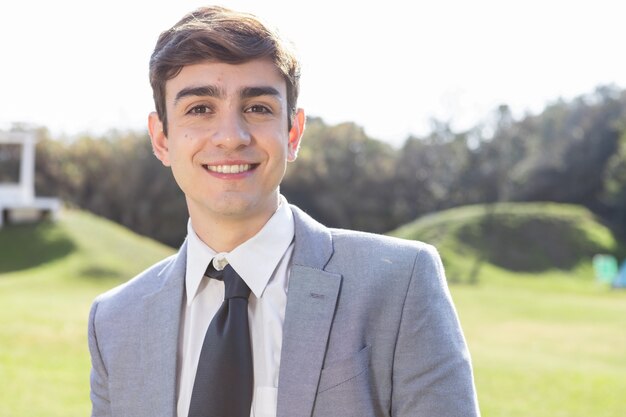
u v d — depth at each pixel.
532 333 19.28
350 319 1.96
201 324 2.07
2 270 28.67
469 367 1.98
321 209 55.25
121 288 2.25
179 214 52.34
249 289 2.03
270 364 1.98
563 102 63.03
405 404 1.95
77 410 9.33
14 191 34.50
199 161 1.97
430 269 2.03
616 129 58.03
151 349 2.09
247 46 1.93
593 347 17.11
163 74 2.00
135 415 2.07
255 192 1.97
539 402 10.43
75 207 53.75
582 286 37.94
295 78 2.05
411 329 1.96
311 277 2.01
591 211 58.69
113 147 53.94
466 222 44.62
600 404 10.41
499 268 40.47
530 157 59.84
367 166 57.22
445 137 59.47
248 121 1.97
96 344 2.19
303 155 53.81
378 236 2.10
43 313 17.12
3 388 10.21
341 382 1.91
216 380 1.93
